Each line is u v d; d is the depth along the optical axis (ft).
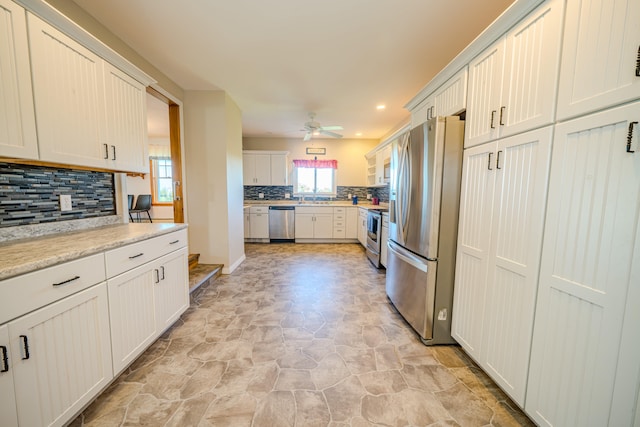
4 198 4.52
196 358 5.54
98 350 4.19
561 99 3.31
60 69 4.36
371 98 11.10
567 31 3.23
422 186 6.17
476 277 5.08
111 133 5.49
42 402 3.35
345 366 5.34
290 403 4.37
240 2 5.43
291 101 11.47
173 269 6.42
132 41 6.92
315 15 5.85
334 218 18.19
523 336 3.93
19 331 3.09
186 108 10.40
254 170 19.19
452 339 6.15
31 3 3.83
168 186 21.02
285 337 6.40
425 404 4.38
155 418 4.05
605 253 2.84
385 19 5.98
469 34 6.57
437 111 6.91
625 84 2.64
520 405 4.00
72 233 5.36
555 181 3.40
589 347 3.02
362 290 9.53
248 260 13.61
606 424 2.89
